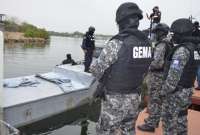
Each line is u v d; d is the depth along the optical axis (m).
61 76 9.62
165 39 4.16
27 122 6.95
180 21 3.41
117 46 2.76
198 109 6.10
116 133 3.01
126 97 2.86
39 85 8.31
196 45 3.44
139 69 2.86
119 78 2.79
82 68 10.72
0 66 5.29
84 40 9.96
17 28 53.84
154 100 4.39
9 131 4.14
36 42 56.00
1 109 5.57
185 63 3.32
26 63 24.36
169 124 3.61
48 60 27.97
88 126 7.95
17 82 8.12
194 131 4.57
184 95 3.46
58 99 7.82
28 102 6.88
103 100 2.94
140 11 2.86
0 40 5.15
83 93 8.77
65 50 43.94
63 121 8.02
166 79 3.41
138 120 4.88
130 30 2.81
